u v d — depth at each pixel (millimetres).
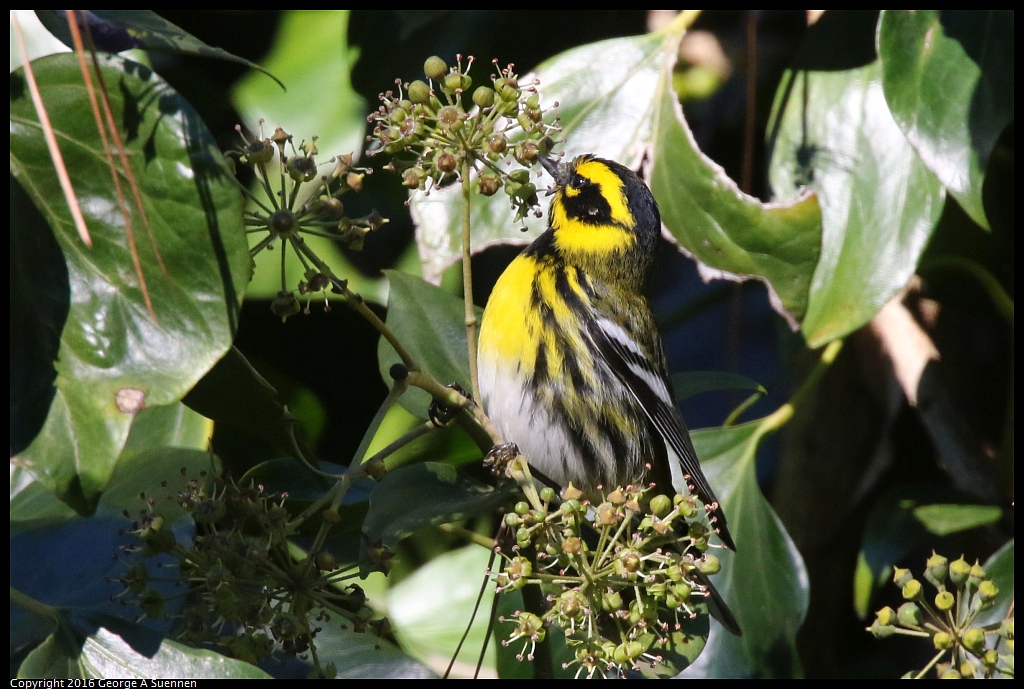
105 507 6273
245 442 6742
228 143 7949
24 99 4559
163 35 5047
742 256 7207
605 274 7891
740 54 9086
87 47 4750
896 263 7250
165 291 4578
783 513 8984
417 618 7992
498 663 6316
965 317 8734
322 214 5016
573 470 7715
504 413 7660
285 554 4953
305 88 8047
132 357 4520
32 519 6270
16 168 4555
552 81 7820
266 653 4910
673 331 10195
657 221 7953
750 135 8211
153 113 4598
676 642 5590
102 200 4590
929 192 7246
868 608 8367
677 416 7566
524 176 5355
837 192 7492
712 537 7559
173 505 6258
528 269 7855
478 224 7516
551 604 5844
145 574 4875
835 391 8875
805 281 7109
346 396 8320
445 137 5273
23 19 6172
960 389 8742
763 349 10070
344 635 6801
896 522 8047
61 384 4461
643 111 7770
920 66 6887
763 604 7371
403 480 5355
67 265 4562
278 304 5012
